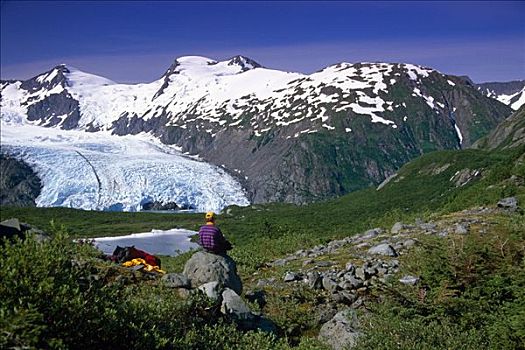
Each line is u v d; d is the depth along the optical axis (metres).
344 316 9.25
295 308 11.34
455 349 7.52
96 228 127.94
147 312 7.13
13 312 5.02
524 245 11.55
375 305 10.20
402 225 19.45
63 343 5.34
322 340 8.60
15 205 153.12
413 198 103.12
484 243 11.93
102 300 6.26
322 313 11.26
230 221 120.25
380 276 13.12
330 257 15.95
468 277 10.05
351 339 8.32
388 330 7.95
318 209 124.88
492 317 8.70
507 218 18.77
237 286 10.88
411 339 7.64
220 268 10.72
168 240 113.31
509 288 9.46
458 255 10.76
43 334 5.24
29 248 5.76
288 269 14.70
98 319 5.81
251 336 8.31
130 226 132.00
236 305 9.60
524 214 19.33
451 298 9.45
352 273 13.49
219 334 8.05
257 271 15.35
